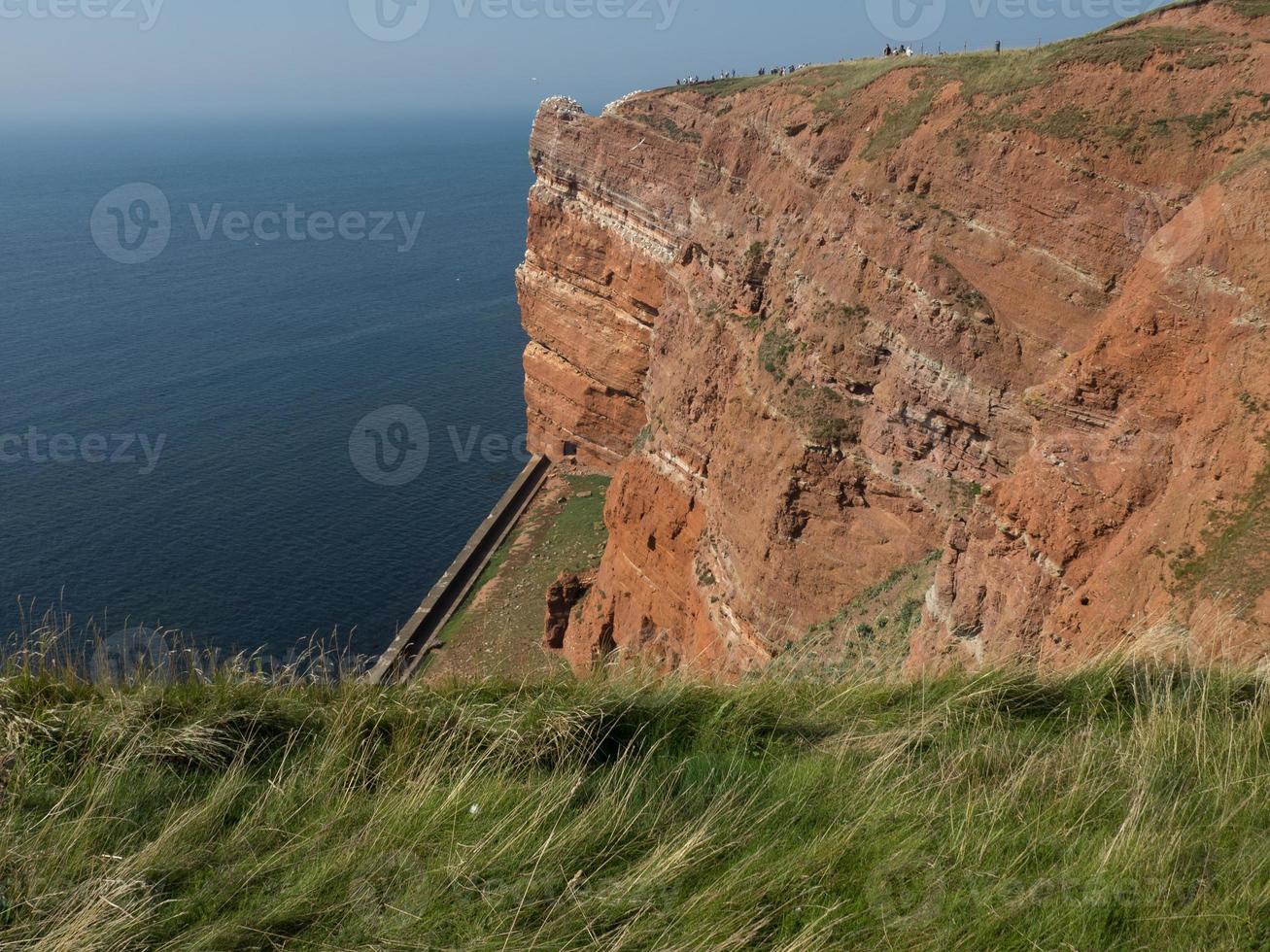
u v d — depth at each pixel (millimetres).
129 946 5508
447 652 51469
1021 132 29797
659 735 8383
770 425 35031
